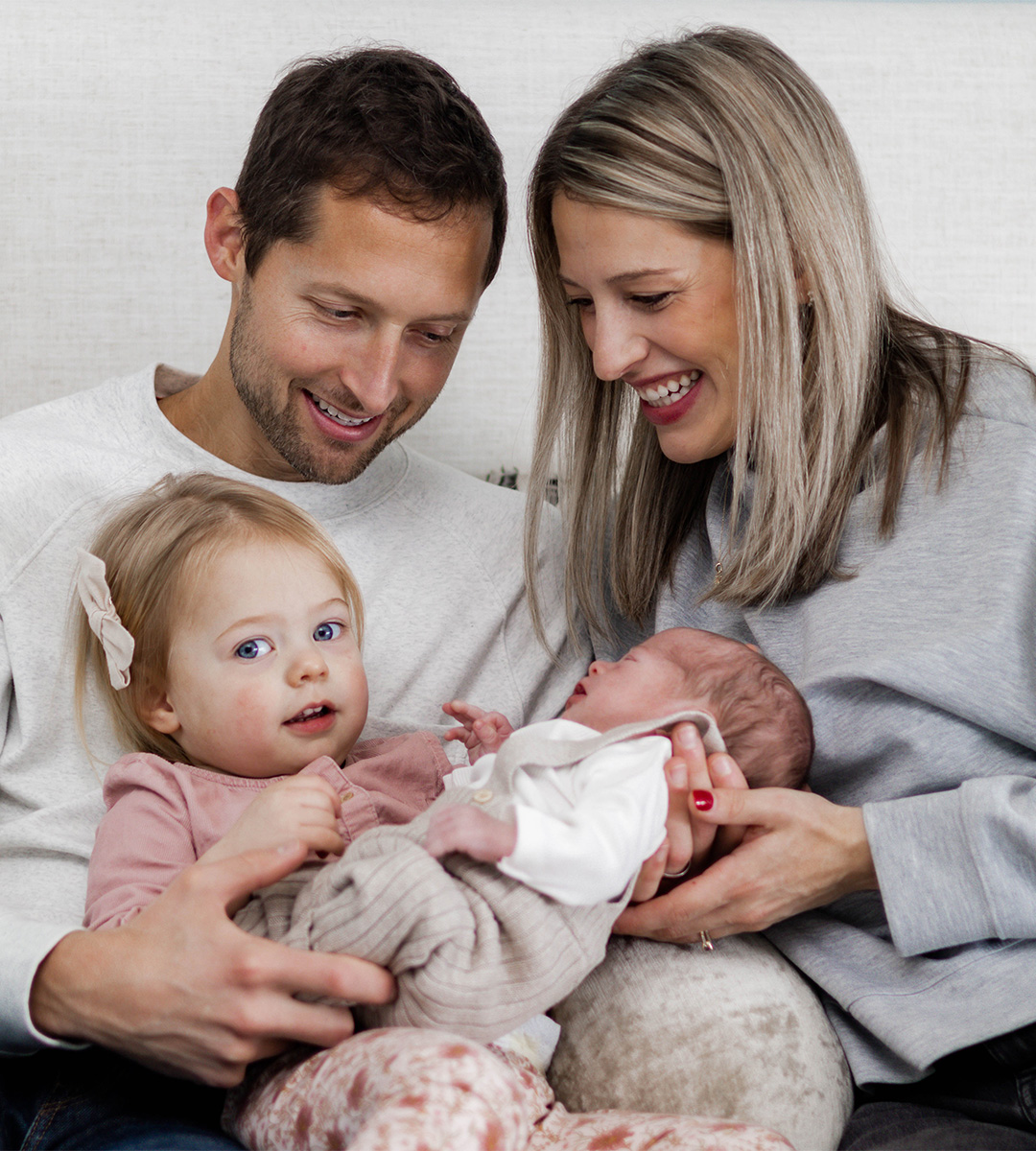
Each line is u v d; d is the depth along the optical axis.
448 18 1.70
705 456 1.28
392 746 1.21
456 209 1.19
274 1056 0.90
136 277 1.63
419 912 0.85
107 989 0.85
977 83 1.70
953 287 1.69
